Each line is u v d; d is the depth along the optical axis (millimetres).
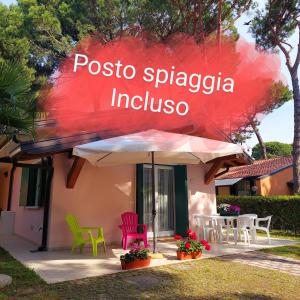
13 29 18422
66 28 20469
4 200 17641
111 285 5590
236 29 17281
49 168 9172
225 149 8125
